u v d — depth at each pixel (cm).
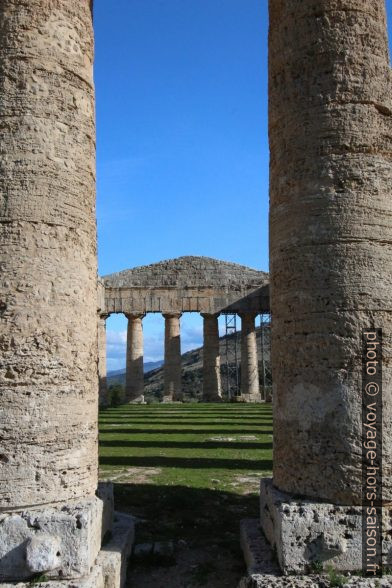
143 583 832
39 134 802
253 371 5075
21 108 802
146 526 1057
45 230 792
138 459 1705
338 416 798
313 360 822
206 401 5053
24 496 735
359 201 832
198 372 8994
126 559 850
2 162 791
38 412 757
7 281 769
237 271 5312
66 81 837
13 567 705
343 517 764
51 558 695
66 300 801
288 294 861
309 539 756
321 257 831
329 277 824
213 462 1650
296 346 841
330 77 853
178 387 5094
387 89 870
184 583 830
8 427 742
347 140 841
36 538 706
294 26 887
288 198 874
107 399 4862
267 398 4928
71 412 786
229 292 5188
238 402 4888
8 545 711
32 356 764
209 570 868
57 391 775
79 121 848
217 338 5188
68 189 820
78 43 862
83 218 844
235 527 1059
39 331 773
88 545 719
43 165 800
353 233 825
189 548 954
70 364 795
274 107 914
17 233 779
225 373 7825
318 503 778
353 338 808
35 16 824
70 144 831
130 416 3328
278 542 766
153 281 5259
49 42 827
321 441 802
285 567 746
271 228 920
